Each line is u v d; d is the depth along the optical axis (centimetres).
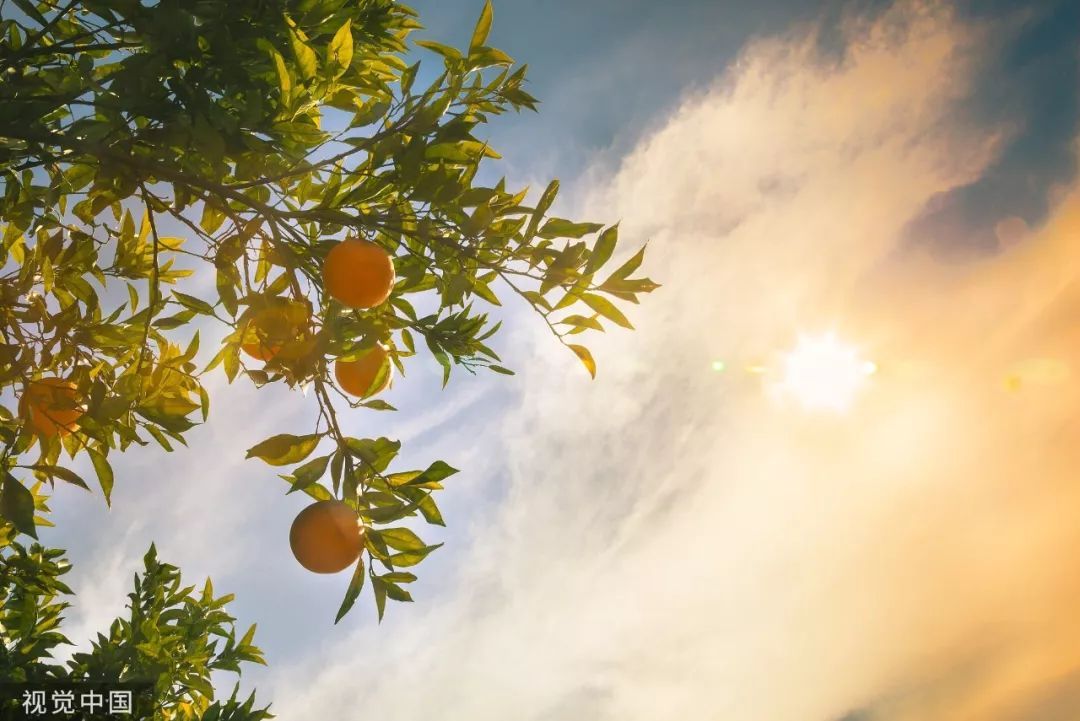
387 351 335
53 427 280
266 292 290
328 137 294
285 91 282
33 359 278
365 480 277
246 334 304
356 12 341
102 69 323
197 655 484
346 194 301
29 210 332
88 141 272
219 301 303
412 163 289
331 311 281
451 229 297
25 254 329
